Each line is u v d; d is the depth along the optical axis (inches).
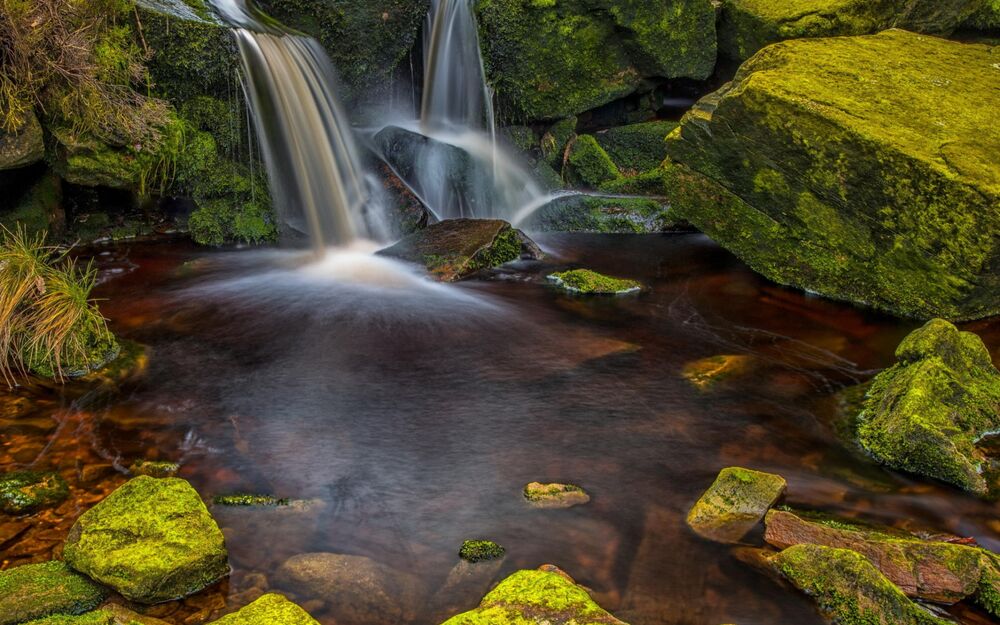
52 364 214.7
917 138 246.8
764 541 155.6
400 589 140.9
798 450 191.9
